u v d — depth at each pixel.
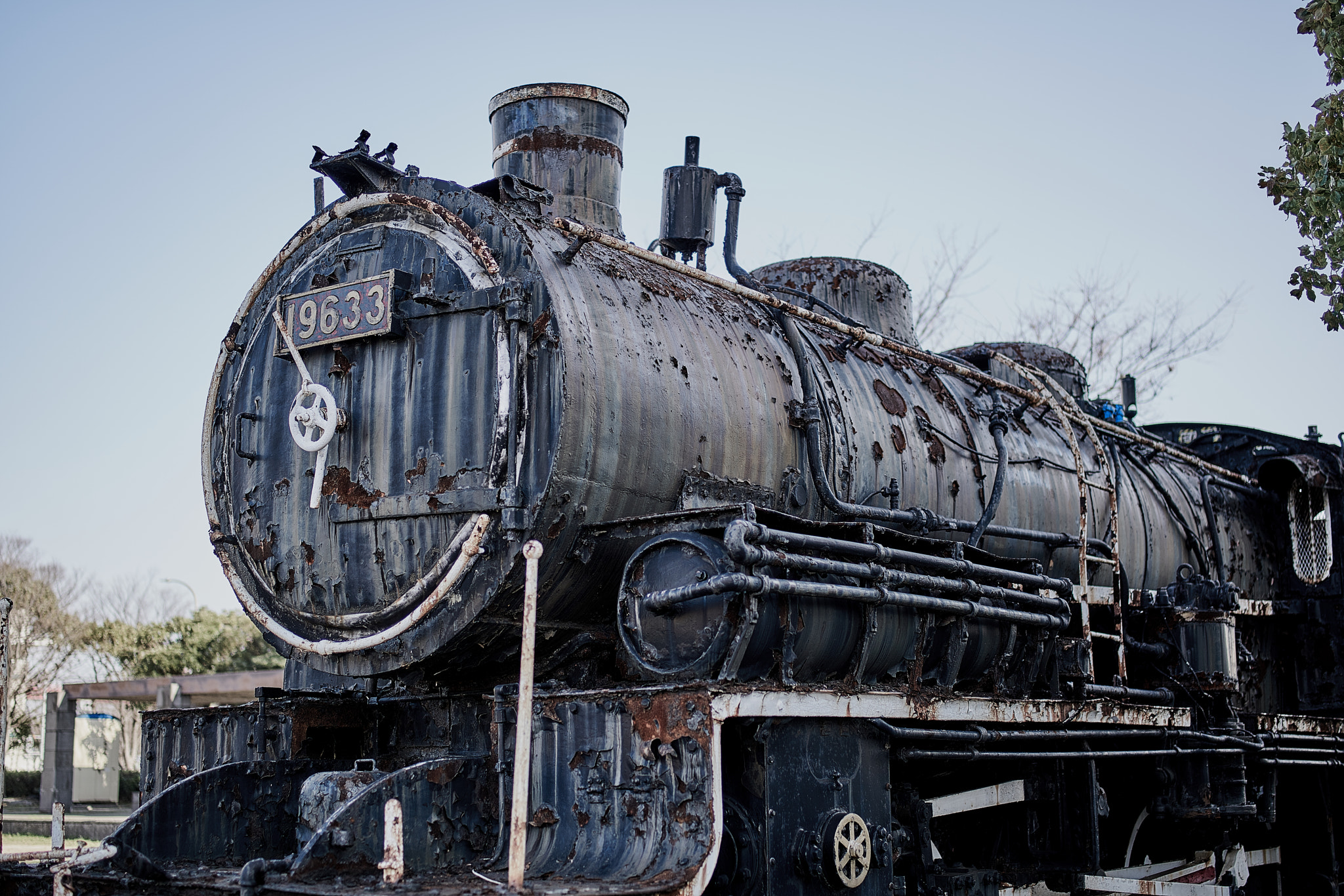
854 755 5.43
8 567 35.72
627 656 5.36
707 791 4.54
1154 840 9.70
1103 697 7.42
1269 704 10.77
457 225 5.87
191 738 6.51
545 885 4.41
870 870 5.38
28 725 35.31
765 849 4.83
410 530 5.69
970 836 7.54
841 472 6.67
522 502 5.31
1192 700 8.36
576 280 5.70
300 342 6.20
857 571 5.39
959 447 7.77
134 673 35.31
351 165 6.40
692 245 7.62
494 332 5.58
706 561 4.98
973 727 6.24
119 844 5.16
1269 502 11.63
